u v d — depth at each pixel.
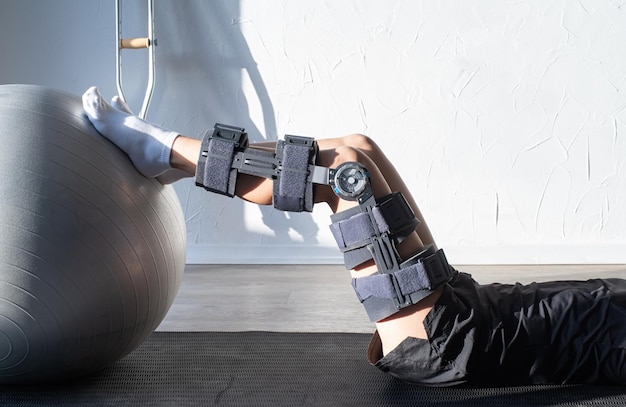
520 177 3.09
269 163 1.54
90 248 1.47
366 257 1.52
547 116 3.04
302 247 3.17
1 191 1.44
